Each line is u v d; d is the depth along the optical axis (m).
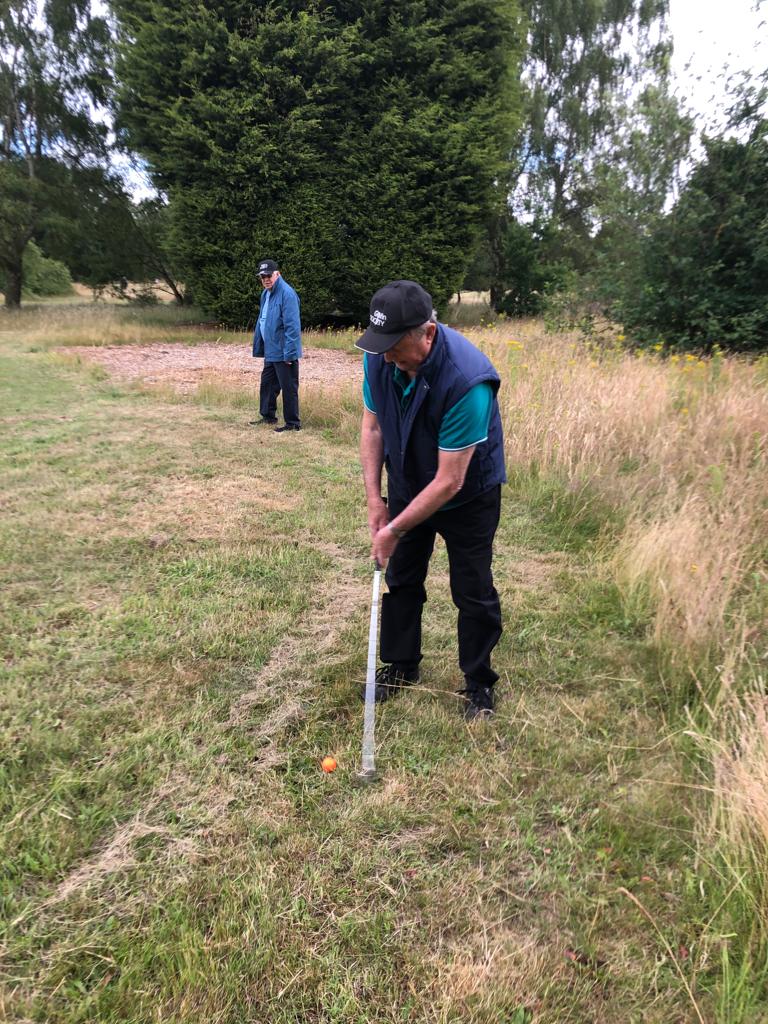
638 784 2.43
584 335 11.36
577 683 3.05
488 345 9.54
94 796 2.28
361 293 16.78
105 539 4.28
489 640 2.71
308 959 1.79
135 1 14.43
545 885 2.04
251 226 15.36
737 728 2.56
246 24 14.29
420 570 2.76
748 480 4.70
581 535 4.70
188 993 1.67
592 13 22.80
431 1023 1.66
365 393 2.60
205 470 5.77
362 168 15.62
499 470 2.53
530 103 23.05
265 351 7.12
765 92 9.48
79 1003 1.66
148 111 14.84
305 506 5.05
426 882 2.04
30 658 3.00
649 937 1.89
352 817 2.25
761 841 2.01
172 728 2.60
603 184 11.38
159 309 21.19
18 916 1.85
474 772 2.47
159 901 1.92
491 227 22.81
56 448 6.21
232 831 2.17
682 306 10.50
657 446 5.61
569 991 1.75
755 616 3.40
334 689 2.90
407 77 15.44
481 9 15.23
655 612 3.54
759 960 1.79
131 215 21.55
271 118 14.59
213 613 3.46
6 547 4.11
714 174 10.03
